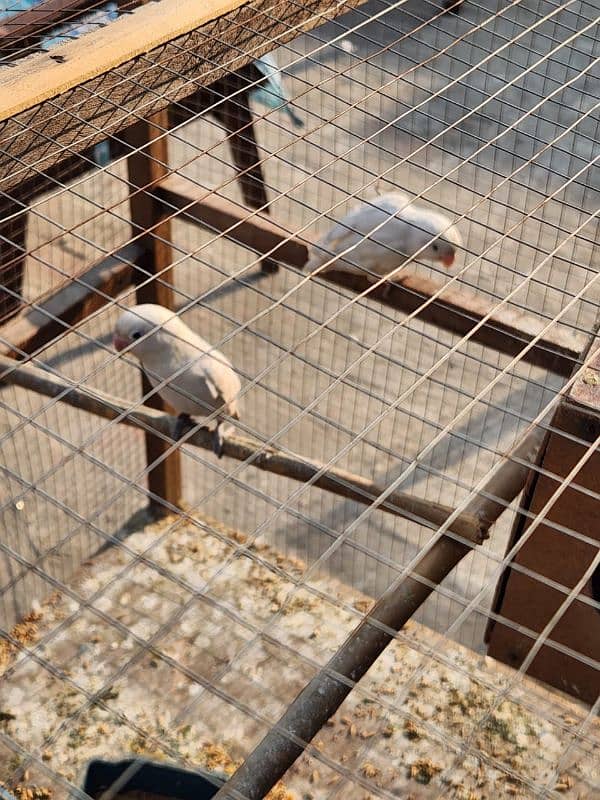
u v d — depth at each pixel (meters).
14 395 2.12
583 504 1.15
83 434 2.28
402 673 2.03
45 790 1.81
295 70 2.49
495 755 1.86
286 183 2.65
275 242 1.85
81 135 1.25
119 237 2.18
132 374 2.44
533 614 1.28
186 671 0.76
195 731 1.91
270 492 2.52
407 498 1.52
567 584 1.22
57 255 1.99
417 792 1.81
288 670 2.05
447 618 2.17
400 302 1.78
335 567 2.35
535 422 1.04
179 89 1.34
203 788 1.65
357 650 1.03
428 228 1.75
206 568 2.32
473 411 2.40
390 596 1.11
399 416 2.53
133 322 1.51
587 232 2.42
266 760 0.93
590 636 1.24
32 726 1.93
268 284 2.73
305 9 1.51
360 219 1.76
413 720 0.75
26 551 2.08
